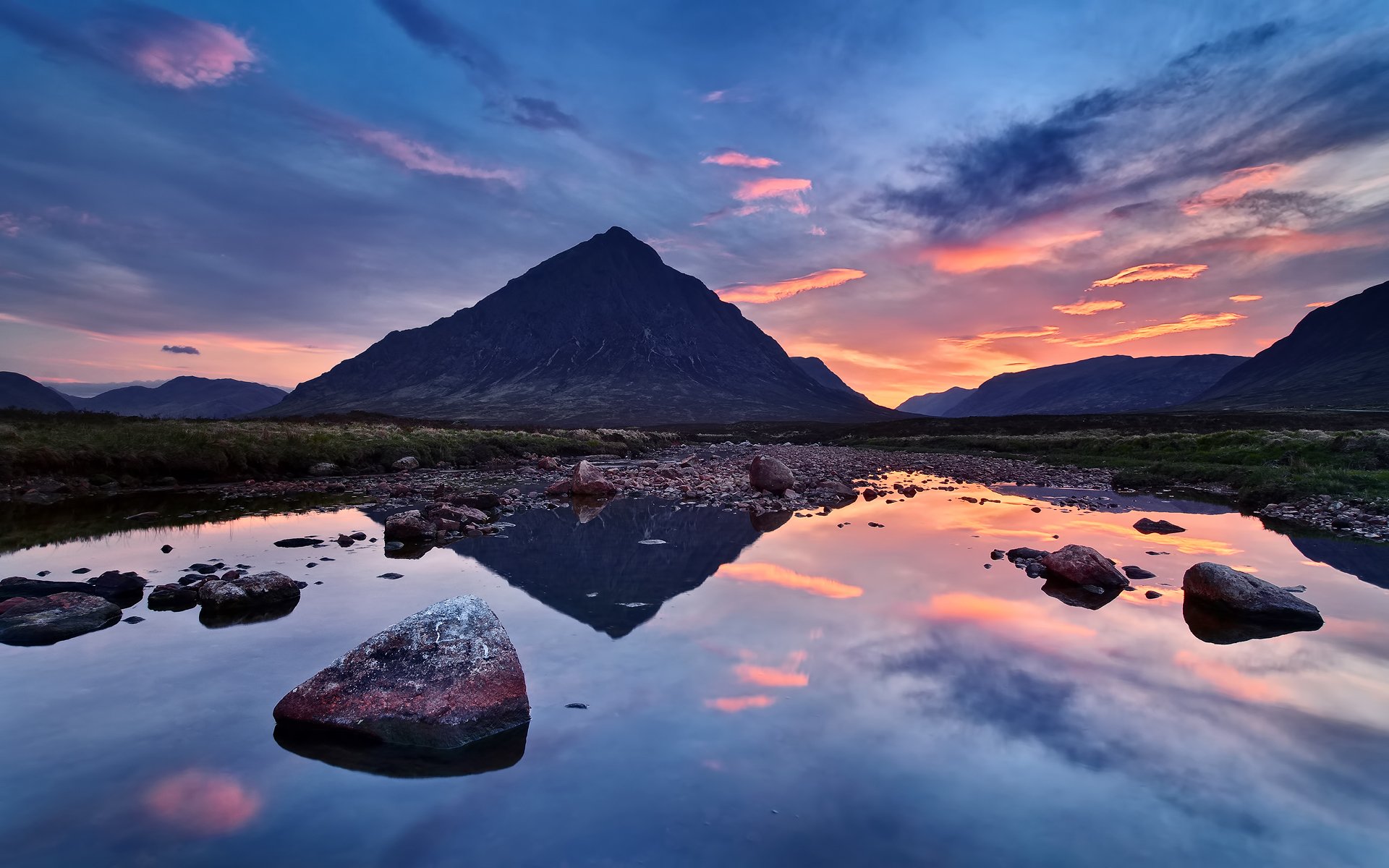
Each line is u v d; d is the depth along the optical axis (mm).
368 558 12281
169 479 24359
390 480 27516
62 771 4773
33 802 4363
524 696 5715
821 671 6711
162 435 27312
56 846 3906
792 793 4480
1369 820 4250
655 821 4176
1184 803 4434
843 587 10219
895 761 4945
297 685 6184
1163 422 90500
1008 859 3809
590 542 14016
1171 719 5715
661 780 4664
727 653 7223
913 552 13156
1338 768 4918
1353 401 187375
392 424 57750
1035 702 6000
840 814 4250
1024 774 4766
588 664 6898
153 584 10164
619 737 5328
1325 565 12336
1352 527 16406
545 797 4469
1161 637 7945
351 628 8125
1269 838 4047
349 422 52031
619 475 29359
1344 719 5750
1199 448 40094
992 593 9930
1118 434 69312
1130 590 10234
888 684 6434
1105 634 8039
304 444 30297
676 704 5949
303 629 8062
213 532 15125
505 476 30344
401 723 5273
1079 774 4781
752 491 24438
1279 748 5211
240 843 3963
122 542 13758
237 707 5918
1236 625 8469
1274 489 21859
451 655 5867
